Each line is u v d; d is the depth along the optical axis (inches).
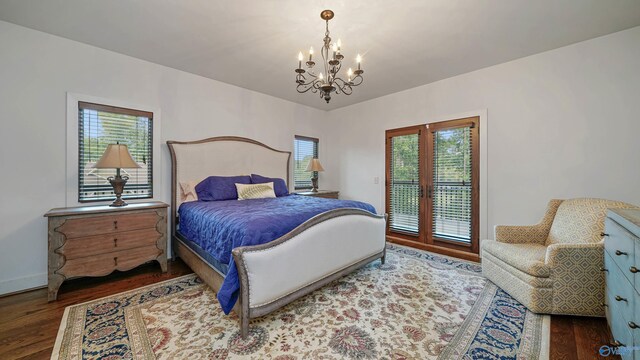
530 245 96.0
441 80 140.7
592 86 100.0
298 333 66.7
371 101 175.8
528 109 114.0
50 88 97.0
